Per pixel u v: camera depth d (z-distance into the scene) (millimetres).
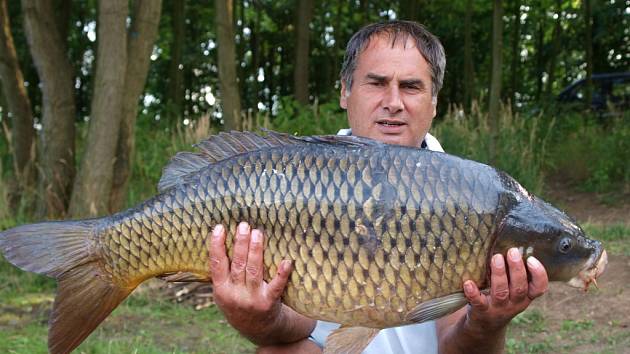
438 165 1880
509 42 19078
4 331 4758
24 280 5961
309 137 1972
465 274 1874
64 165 7324
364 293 1872
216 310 5441
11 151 7695
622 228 7301
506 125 9188
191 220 1951
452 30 18312
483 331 2055
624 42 17078
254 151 1949
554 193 9758
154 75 18906
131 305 5504
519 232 1868
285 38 19344
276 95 21156
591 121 11031
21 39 15781
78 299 2033
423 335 2439
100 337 4680
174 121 11031
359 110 2449
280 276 1888
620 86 13367
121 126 6863
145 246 1992
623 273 5867
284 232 1892
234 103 8320
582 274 1931
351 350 1977
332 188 1874
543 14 17469
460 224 1855
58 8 9531
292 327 2369
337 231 1866
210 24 17453
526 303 1917
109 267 2027
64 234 2031
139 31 6910
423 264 1856
